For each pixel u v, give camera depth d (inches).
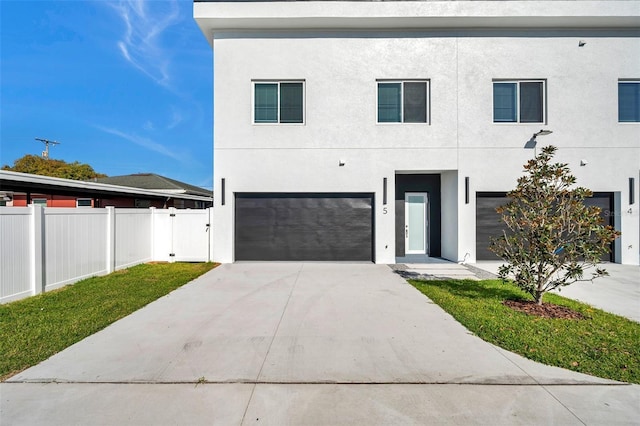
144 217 403.5
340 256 410.6
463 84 402.9
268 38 404.5
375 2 381.1
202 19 383.2
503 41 402.0
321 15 379.9
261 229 411.8
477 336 175.2
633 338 169.3
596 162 399.5
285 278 319.6
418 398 119.6
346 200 411.8
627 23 391.2
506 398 119.6
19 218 245.0
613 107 400.5
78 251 302.0
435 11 379.6
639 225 397.4
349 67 404.5
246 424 105.9
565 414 110.7
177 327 188.4
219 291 270.2
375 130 404.5
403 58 403.5
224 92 404.2
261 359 149.0
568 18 382.0
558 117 401.1
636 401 117.7
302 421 107.3
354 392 123.3
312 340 170.4
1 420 107.0
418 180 455.8
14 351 154.1
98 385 127.5
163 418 108.8
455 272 351.6
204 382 129.6
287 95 408.2
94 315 206.2
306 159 404.8
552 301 239.8
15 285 241.0
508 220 228.7
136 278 316.5
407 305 231.1
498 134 402.3
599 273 205.9
